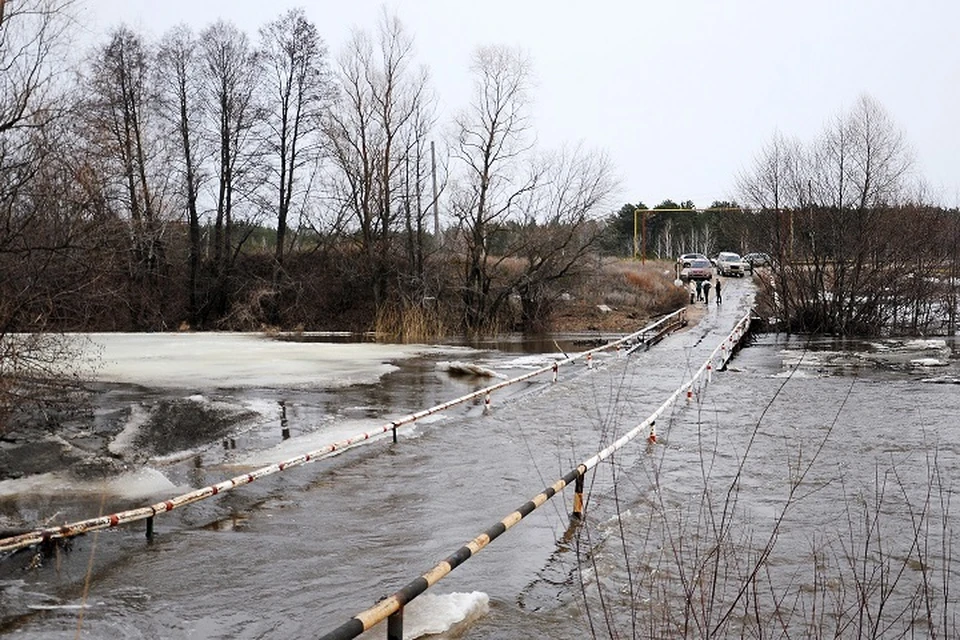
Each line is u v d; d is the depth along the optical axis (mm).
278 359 25359
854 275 34000
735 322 36469
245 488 10953
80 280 15094
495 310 38469
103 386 19438
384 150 37594
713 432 14789
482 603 7184
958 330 35250
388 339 33688
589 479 11461
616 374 22906
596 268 43188
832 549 8586
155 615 7020
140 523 9477
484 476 11617
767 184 35281
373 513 9922
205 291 41125
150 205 37094
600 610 7082
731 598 7305
